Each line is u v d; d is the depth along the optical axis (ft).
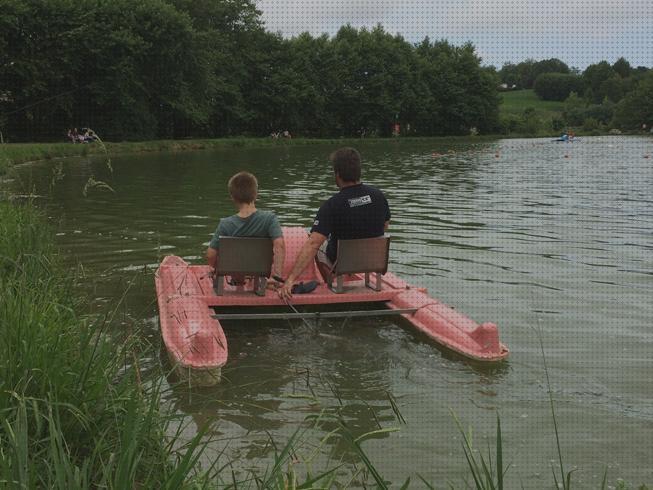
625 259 25.50
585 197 46.88
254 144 132.98
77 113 118.32
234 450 10.90
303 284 18.65
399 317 18.25
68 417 9.28
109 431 9.24
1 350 9.70
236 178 18.04
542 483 10.00
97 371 10.22
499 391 13.50
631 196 47.57
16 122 111.24
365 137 184.96
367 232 18.25
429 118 192.13
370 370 14.73
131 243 28.12
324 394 13.41
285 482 8.68
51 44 109.19
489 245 28.35
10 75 107.65
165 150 113.39
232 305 17.74
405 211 39.06
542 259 25.53
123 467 7.35
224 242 17.20
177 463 8.98
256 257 17.49
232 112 152.66
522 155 105.70
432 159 94.43
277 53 164.35
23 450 7.04
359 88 180.65
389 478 10.13
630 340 16.40
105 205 40.40
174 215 36.52
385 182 58.39
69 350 10.70
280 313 18.40
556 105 324.80
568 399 13.07
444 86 196.44
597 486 9.91
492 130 213.05
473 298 20.06
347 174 17.97
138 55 117.60
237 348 16.15
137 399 9.73
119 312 18.22
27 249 18.12
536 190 51.70
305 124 171.83
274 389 13.65
